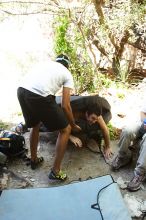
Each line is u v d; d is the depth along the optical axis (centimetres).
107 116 382
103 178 320
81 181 320
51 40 515
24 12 454
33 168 352
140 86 494
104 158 368
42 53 515
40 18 523
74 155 375
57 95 377
